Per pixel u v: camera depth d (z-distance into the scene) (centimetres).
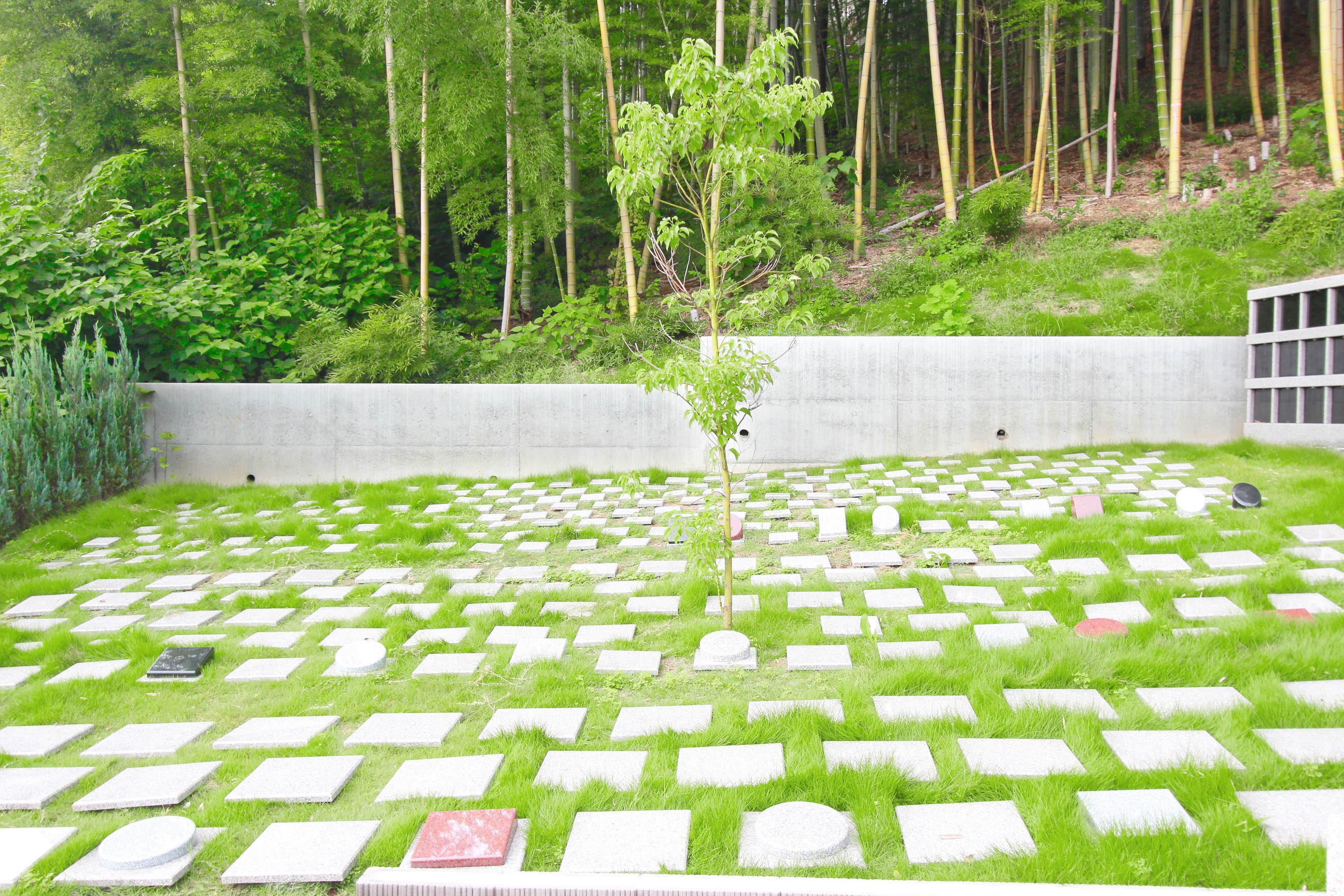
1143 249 1045
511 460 880
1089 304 945
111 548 675
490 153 1066
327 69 1117
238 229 1109
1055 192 1250
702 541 422
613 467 877
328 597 528
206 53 1023
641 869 238
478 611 487
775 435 863
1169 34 1603
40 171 1012
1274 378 754
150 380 933
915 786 275
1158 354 816
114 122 1102
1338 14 997
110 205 1056
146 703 384
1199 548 514
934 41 1135
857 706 338
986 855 237
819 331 962
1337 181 1005
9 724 365
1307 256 917
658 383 417
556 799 277
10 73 1055
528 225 1055
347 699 377
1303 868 216
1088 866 223
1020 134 1667
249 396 879
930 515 637
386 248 1126
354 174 1261
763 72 388
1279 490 616
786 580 521
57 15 1029
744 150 386
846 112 1568
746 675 389
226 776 309
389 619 478
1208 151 1295
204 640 459
